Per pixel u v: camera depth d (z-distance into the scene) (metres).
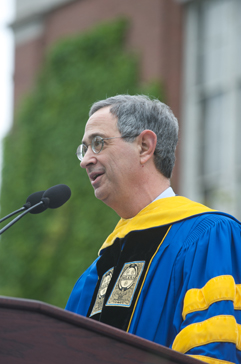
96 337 5.36
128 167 8.70
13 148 30.08
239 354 6.78
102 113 8.96
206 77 26.00
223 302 6.93
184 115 25.72
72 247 26.81
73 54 28.75
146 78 26.11
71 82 28.64
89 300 8.85
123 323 7.75
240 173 24.66
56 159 28.45
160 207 8.49
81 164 8.86
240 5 25.86
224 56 25.86
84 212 26.81
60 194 8.41
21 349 5.14
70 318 5.27
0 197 29.92
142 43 26.56
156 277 7.76
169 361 5.55
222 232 7.66
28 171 29.30
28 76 30.47
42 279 27.55
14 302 5.13
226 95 25.59
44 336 5.21
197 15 26.38
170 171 9.02
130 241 8.40
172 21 26.31
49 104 29.25
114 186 8.73
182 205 8.43
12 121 30.64
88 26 28.56
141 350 5.46
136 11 27.02
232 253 7.58
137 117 8.85
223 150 25.25
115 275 8.30
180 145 25.47
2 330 5.11
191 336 6.81
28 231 28.44
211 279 7.15
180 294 7.40
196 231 7.86
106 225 26.06
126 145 8.74
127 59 26.69
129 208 8.86
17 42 31.25
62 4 29.73
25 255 28.20
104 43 27.67
